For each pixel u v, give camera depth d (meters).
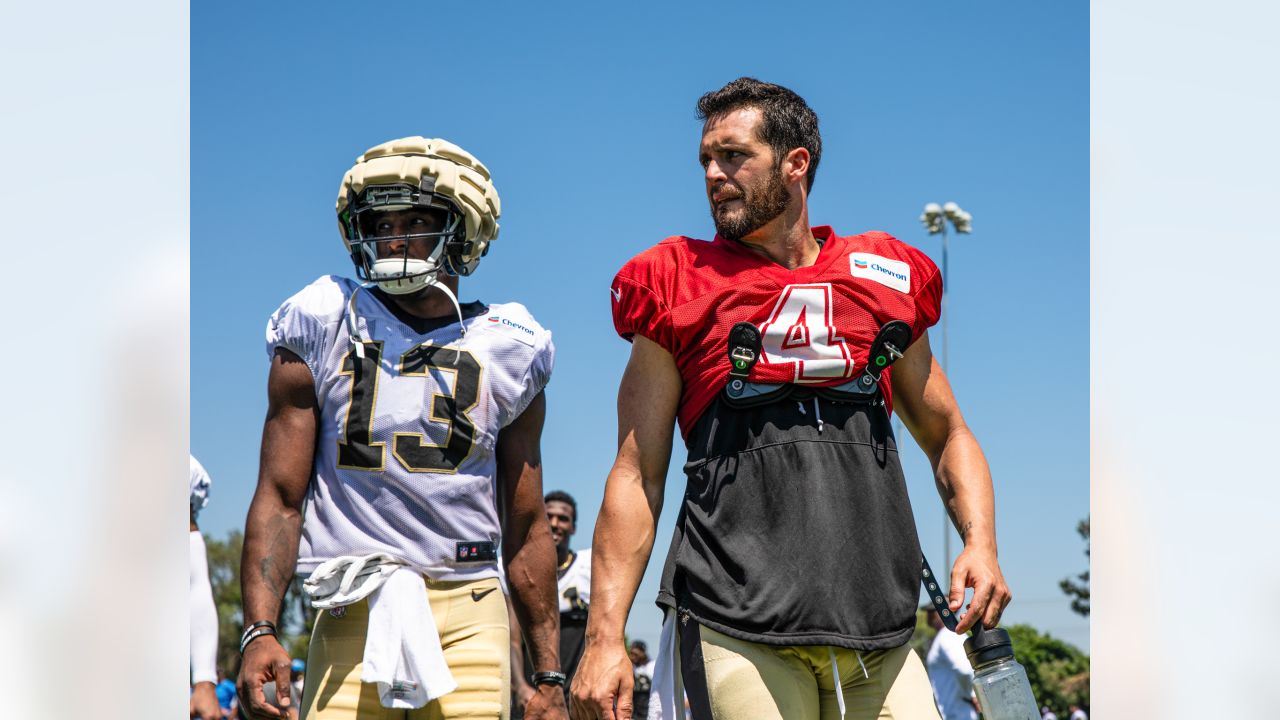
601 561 2.95
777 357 2.92
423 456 3.54
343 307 3.61
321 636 3.52
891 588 2.88
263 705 3.43
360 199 3.67
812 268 3.00
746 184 3.00
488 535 3.62
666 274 3.00
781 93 3.09
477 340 3.67
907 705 2.86
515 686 6.74
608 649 2.85
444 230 3.68
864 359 2.96
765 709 2.76
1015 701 2.89
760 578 2.80
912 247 3.15
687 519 2.94
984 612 2.92
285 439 3.58
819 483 2.86
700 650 2.83
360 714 3.43
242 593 3.51
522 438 3.79
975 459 3.13
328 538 3.53
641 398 3.01
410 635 3.38
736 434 2.90
